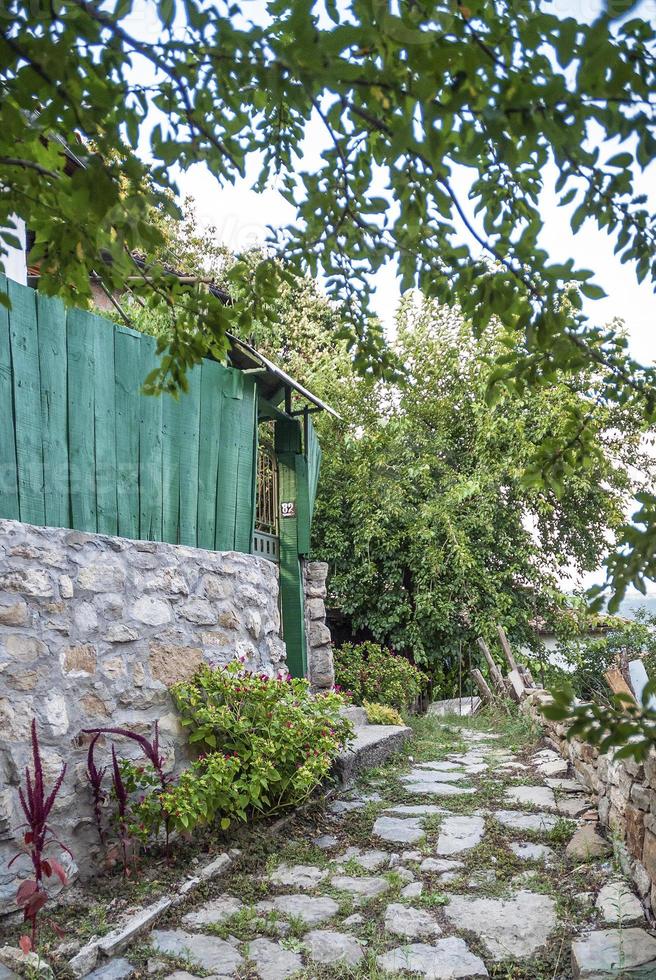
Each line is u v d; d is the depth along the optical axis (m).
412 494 13.18
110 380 4.59
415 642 12.49
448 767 6.94
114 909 3.61
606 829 4.64
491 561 13.05
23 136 1.73
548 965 3.19
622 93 1.40
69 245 2.13
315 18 1.61
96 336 4.48
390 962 3.24
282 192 2.46
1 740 3.53
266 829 4.87
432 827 5.04
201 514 5.46
